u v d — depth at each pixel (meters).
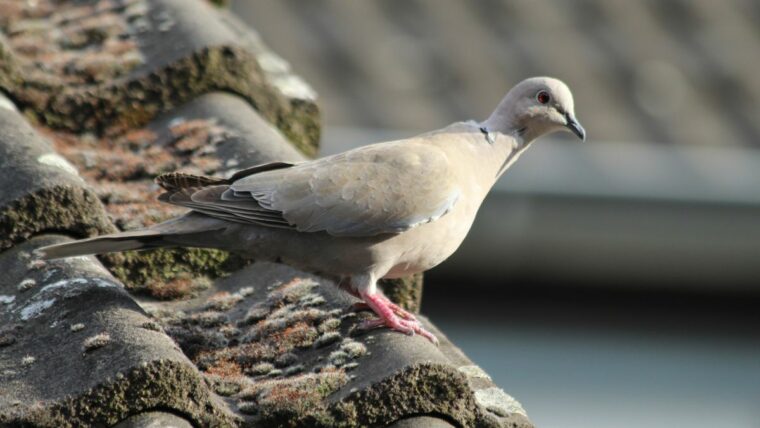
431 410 6.71
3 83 9.63
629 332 16.31
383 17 19.98
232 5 19.70
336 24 19.66
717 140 18.14
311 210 7.81
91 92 9.88
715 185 16.61
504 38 19.81
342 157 8.14
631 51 19.73
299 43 19.12
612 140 17.66
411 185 8.04
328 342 7.53
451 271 16.09
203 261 8.57
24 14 11.04
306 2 19.98
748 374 16.17
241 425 6.61
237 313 8.09
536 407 15.57
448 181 8.24
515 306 16.27
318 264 8.05
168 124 9.86
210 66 10.16
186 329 7.86
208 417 6.49
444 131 8.99
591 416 15.68
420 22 19.92
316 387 6.86
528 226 15.97
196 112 9.91
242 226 7.82
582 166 16.50
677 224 16.16
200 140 9.53
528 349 16.12
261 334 7.76
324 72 18.73
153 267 8.45
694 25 20.50
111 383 6.32
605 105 18.52
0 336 6.97
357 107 18.11
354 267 8.07
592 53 19.61
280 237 7.90
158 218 8.77
